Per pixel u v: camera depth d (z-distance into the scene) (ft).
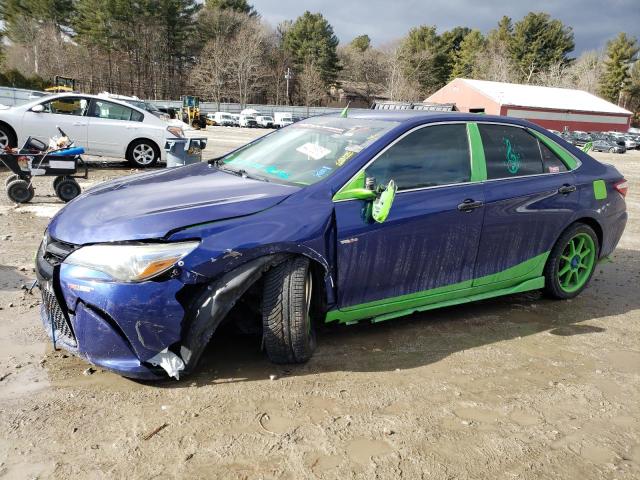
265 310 10.23
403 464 8.25
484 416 9.70
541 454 8.71
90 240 9.46
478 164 13.16
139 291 9.10
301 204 10.57
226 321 11.64
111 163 41.24
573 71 319.27
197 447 8.38
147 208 10.05
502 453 8.67
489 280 13.55
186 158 30.76
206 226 9.62
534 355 12.26
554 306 15.48
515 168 13.93
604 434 9.37
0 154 24.58
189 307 9.52
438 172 12.49
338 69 308.60
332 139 12.67
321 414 9.42
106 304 9.11
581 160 15.61
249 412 9.34
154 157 39.78
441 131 12.90
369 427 9.13
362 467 8.13
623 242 24.16
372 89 349.41
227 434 8.73
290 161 12.42
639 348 12.97
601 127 208.74
